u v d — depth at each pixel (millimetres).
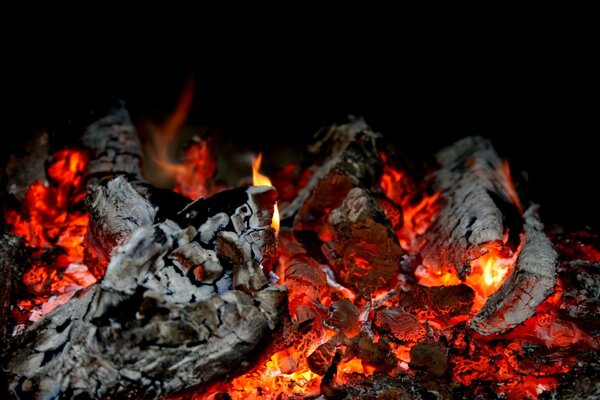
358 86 3607
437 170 2346
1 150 2117
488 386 1365
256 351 1164
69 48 3066
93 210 1492
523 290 1379
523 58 3338
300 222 1937
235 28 3414
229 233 1301
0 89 2818
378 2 3438
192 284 1221
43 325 1215
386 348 1399
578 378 1287
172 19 3297
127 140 2186
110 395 1092
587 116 3227
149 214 1446
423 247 1890
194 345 1122
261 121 3498
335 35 3549
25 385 1104
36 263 1693
